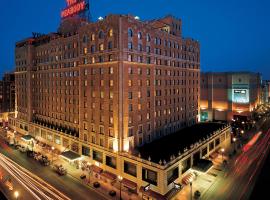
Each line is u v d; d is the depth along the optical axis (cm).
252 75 10531
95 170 5222
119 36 4769
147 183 4300
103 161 5247
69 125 6744
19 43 9238
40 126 7638
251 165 5756
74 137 6112
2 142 8281
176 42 6825
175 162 4384
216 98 10956
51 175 5350
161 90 6197
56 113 7319
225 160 5947
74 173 5441
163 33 6178
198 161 5256
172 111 6756
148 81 5656
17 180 5103
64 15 7981
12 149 7388
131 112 5131
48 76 7612
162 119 6275
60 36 7381
